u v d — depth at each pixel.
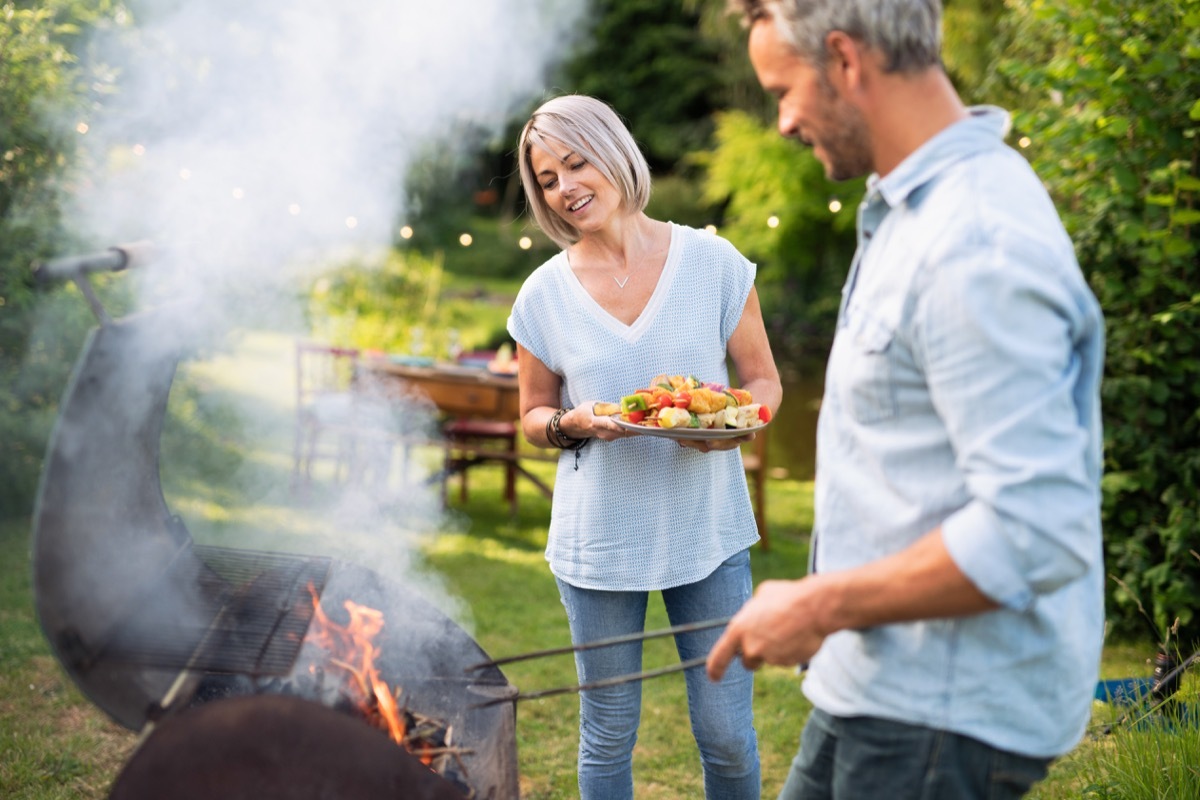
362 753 1.52
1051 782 2.60
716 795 2.21
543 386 2.27
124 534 1.73
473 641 2.08
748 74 14.81
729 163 13.87
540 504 6.16
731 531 2.19
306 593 1.98
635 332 2.15
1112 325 3.88
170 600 1.84
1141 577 3.78
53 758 2.79
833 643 1.35
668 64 18.67
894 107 1.24
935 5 1.23
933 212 1.20
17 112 4.59
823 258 13.80
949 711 1.24
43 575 1.43
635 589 2.10
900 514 1.24
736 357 2.32
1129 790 2.25
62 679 3.29
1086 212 3.95
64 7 4.97
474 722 2.00
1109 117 3.54
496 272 16.59
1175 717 2.43
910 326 1.20
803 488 6.77
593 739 2.16
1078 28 3.52
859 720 1.32
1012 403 1.09
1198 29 3.34
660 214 16.53
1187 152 3.52
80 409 1.51
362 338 8.29
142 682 1.67
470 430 5.89
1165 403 3.82
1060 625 1.23
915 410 1.22
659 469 2.09
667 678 3.69
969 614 1.13
